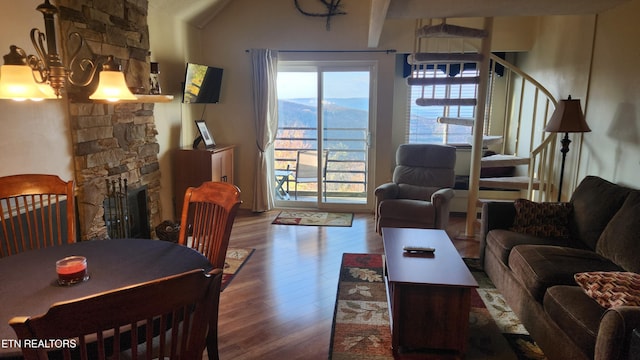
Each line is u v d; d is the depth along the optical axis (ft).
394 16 12.48
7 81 4.94
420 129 20.52
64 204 9.80
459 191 17.47
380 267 11.73
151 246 6.36
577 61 13.10
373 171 17.72
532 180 14.42
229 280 10.84
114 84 5.97
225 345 7.93
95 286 4.91
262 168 17.43
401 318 7.58
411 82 14.42
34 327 2.86
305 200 18.66
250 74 17.19
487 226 11.06
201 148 16.01
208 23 17.07
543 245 9.28
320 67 17.30
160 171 14.38
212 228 6.89
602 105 11.65
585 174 12.59
